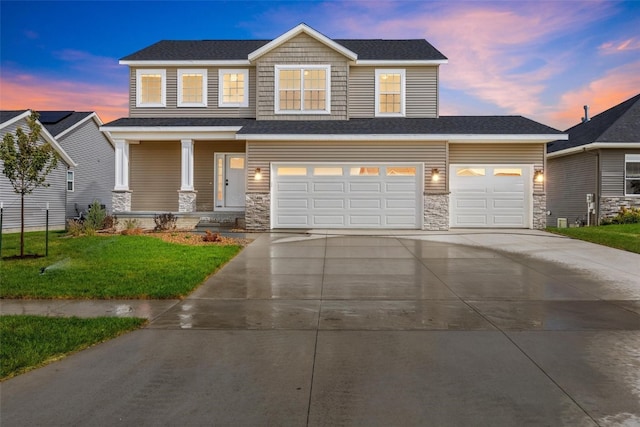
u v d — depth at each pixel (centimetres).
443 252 1095
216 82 1834
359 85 1792
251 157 1566
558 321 544
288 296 675
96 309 597
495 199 1611
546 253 1079
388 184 1569
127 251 1045
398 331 506
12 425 301
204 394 346
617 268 895
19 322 523
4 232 1744
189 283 727
